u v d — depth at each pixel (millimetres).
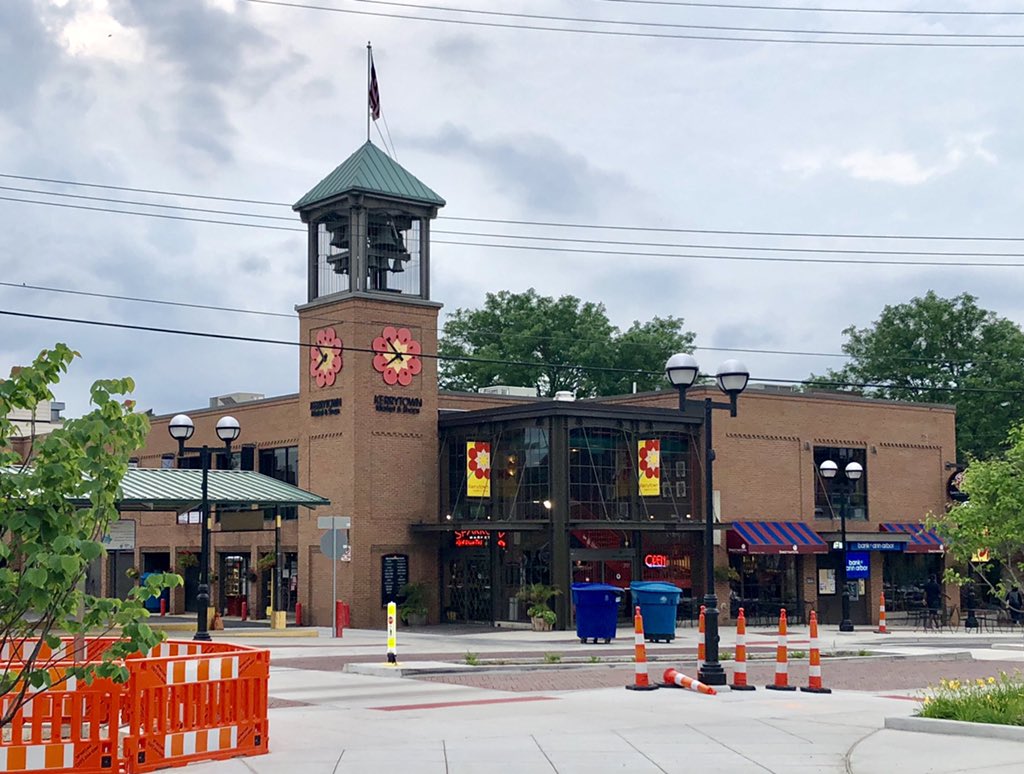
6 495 8906
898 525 50031
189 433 32312
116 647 9375
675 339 79500
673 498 44719
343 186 44781
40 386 9188
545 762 13984
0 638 10000
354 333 44375
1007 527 20500
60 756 13039
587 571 42375
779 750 14844
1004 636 41531
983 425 67562
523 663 26438
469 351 80375
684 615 43906
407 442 45344
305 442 46312
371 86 46844
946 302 70938
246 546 48875
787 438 47812
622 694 20953
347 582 43531
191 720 13938
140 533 54219
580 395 78000
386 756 14391
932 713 16938
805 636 39375
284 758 14266
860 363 74875
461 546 44406
